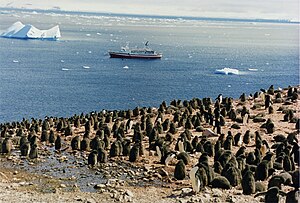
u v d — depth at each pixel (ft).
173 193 115.44
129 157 151.53
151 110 237.45
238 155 145.07
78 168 143.23
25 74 639.76
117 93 513.04
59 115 384.47
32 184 123.44
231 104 239.91
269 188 111.24
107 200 108.47
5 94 480.64
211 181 120.47
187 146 158.61
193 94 520.01
